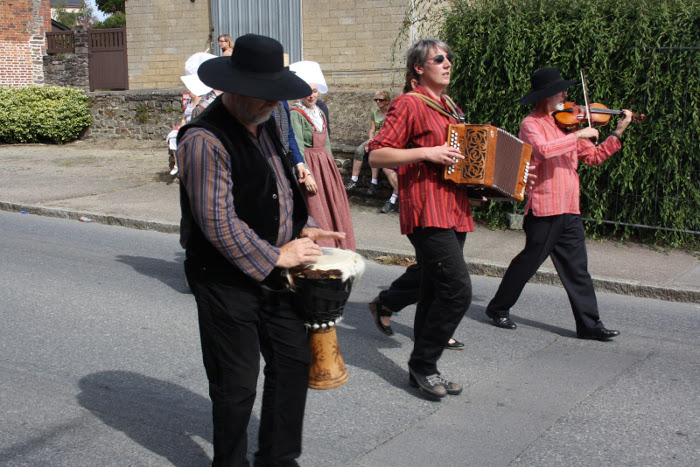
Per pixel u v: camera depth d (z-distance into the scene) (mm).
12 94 16031
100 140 16547
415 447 3500
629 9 7738
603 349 4973
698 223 7766
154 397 4027
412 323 5516
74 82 18500
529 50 8102
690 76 7441
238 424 2797
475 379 4395
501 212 8680
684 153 7719
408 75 3971
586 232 8297
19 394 4023
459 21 8617
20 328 5156
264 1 15953
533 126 4918
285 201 2855
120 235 8547
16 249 7652
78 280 6504
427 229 3791
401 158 3672
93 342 4902
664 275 6699
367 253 7609
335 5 15281
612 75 7820
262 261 2646
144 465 3287
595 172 7953
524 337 5207
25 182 11492
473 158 3668
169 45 17219
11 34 18812
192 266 2764
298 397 2891
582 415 3885
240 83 2539
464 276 3836
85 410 3844
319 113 5742
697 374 4516
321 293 2891
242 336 2756
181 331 5172
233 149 2625
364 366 4578
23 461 3297
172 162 11672
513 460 3381
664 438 3625
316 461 3340
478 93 8484
